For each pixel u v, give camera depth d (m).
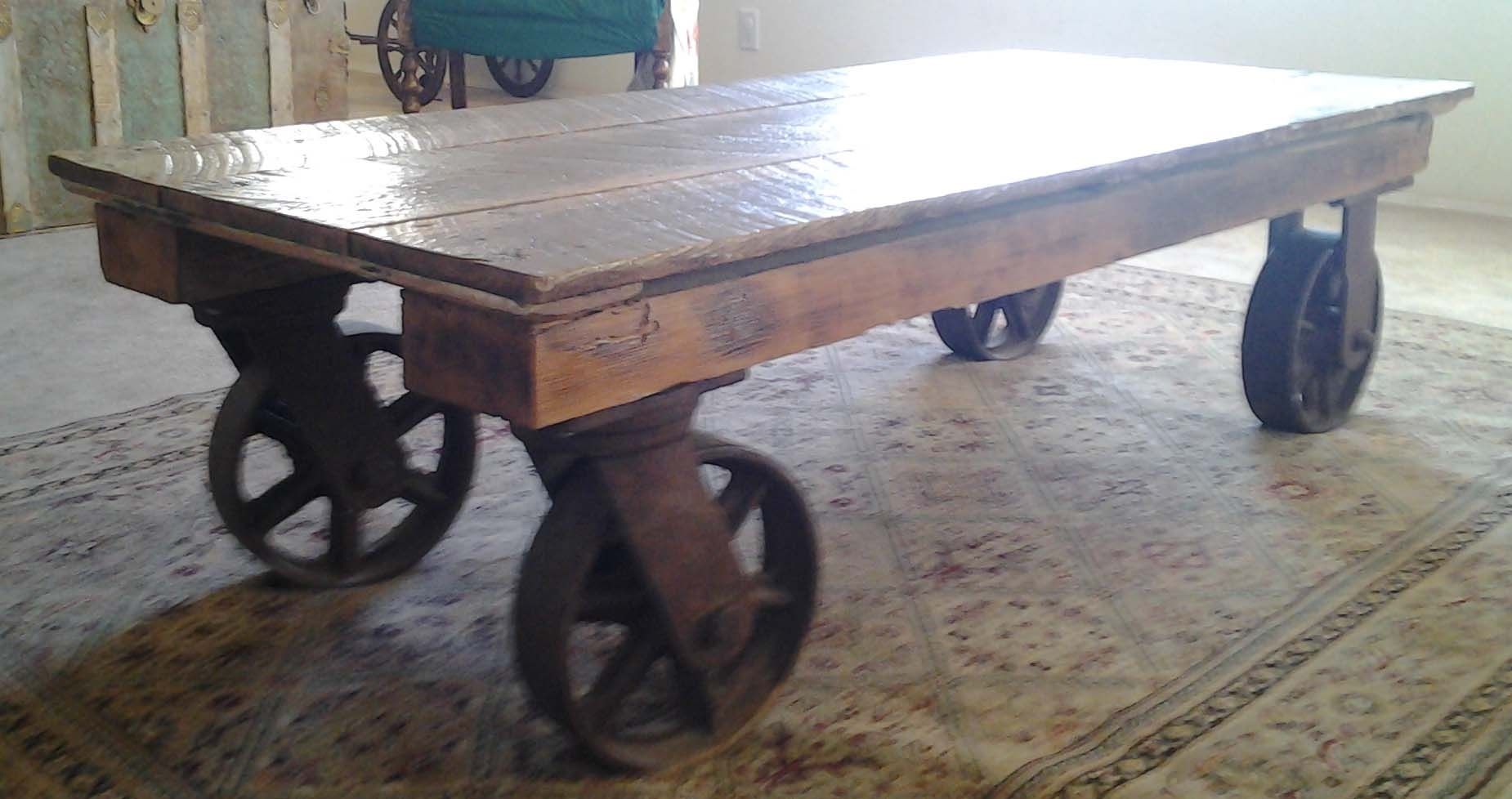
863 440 1.88
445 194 1.07
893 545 1.56
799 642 1.21
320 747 1.15
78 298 2.44
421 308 0.92
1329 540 1.59
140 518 1.57
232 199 1.03
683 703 1.16
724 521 1.09
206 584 1.43
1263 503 1.69
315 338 1.33
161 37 3.01
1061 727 1.21
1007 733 1.19
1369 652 1.34
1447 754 1.17
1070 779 1.12
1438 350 2.30
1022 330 2.26
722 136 1.39
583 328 0.88
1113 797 1.10
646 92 1.69
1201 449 1.87
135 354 2.16
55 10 2.83
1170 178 1.40
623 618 1.11
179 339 2.24
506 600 1.41
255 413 1.33
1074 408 2.02
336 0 3.31
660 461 1.03
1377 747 1.18
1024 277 1.25
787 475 1.16
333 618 1.37
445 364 0.91
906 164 1.24
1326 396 1.93
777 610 1.21
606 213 1.01
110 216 1.20
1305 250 1.81
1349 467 1.81
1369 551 1.57
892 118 1.53
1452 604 1.44
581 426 0.95
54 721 1.18
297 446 1.38
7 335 2.22
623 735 1.13
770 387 2.09
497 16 3.00
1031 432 1.92
